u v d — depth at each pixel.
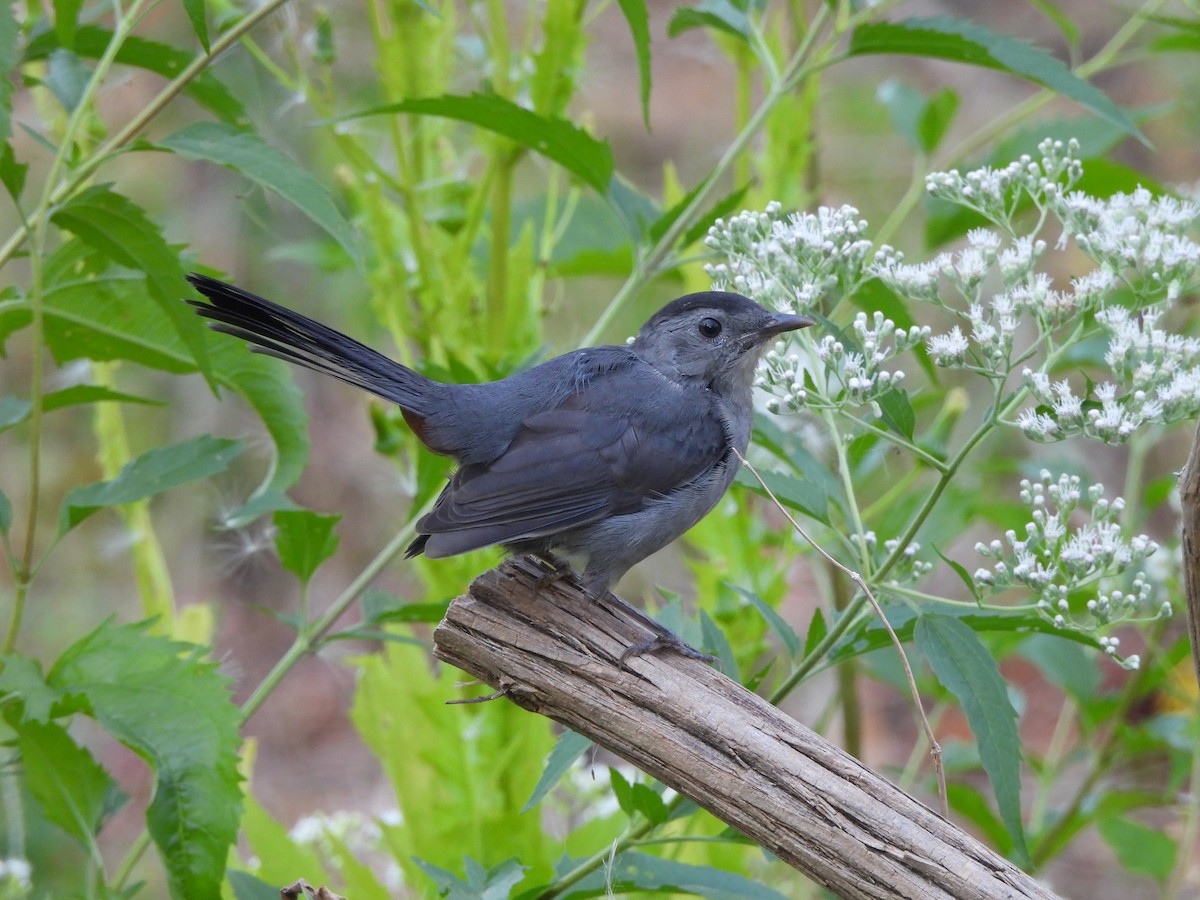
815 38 8.88
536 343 9.70
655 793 6.53
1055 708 16.19
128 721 6.48
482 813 8.62
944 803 5.96
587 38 9.27
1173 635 13.80
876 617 6.60
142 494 7.27
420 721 8.75
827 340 6.66
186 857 6.36
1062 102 21.48
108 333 8.00
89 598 16.42
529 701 6.25
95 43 7.66
